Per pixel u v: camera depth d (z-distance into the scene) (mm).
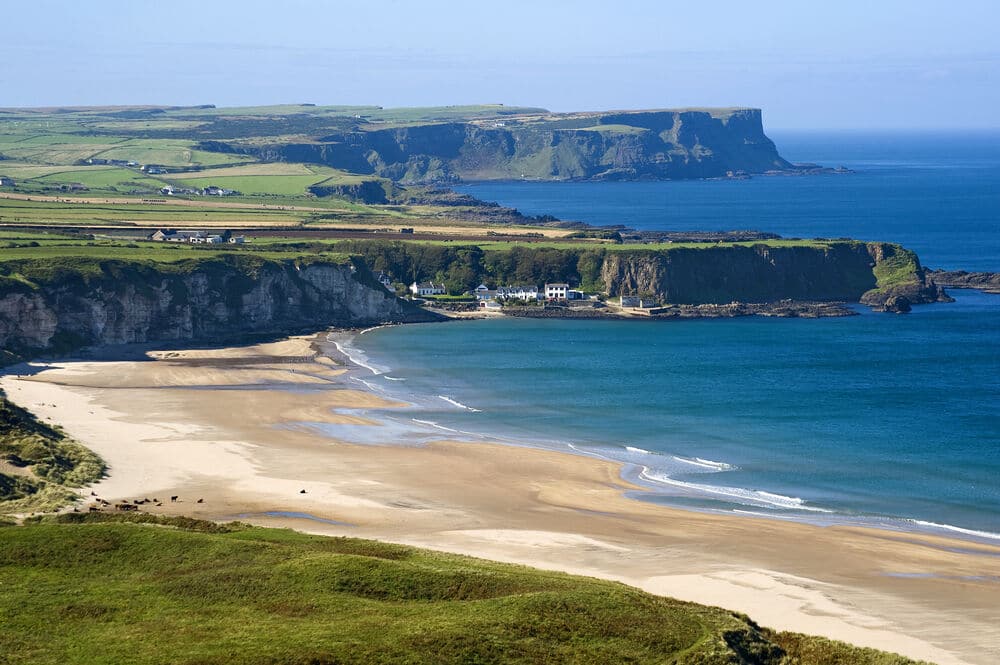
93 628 88375
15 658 82625
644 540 121562
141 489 137000
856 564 114312
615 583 101812
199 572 99375
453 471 149250
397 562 102125
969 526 127750
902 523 128750
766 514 131750
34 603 93125
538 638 86438
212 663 80812
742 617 96062
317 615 90062
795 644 91375
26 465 138750
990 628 98500
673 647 86375
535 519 129000
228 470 146875
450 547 118125
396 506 133250
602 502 136125
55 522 116375
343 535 121500
